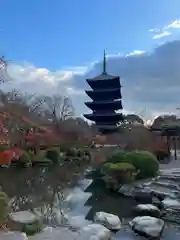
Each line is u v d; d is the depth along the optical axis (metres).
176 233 14.16
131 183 25.98
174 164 37.41
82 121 76.50
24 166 40.78
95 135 65.50
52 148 49.03
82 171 39.75
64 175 36.00
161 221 14.64
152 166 28.00
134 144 42.91
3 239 10.33
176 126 43.50
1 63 26.05
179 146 56.31
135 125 58.50
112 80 71.50
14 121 36.91
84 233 12.11
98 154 47.66
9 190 24.50
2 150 35.16
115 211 18.61
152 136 44.81
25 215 13.55
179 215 16.98
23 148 43.31
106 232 12.40
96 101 73.69
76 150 52.50
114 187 25.52
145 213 17.41
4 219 11.73
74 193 24.94
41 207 18.77
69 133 59.69
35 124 49.09
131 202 21.42
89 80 72.81
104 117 72.19
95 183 30.19
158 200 20.84
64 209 18.77
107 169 27.25
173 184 24.52
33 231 12.12
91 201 21.59
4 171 36.78
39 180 31.81
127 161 28.58
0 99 37.34
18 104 45.59
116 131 66.38
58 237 11.74
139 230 13.83
